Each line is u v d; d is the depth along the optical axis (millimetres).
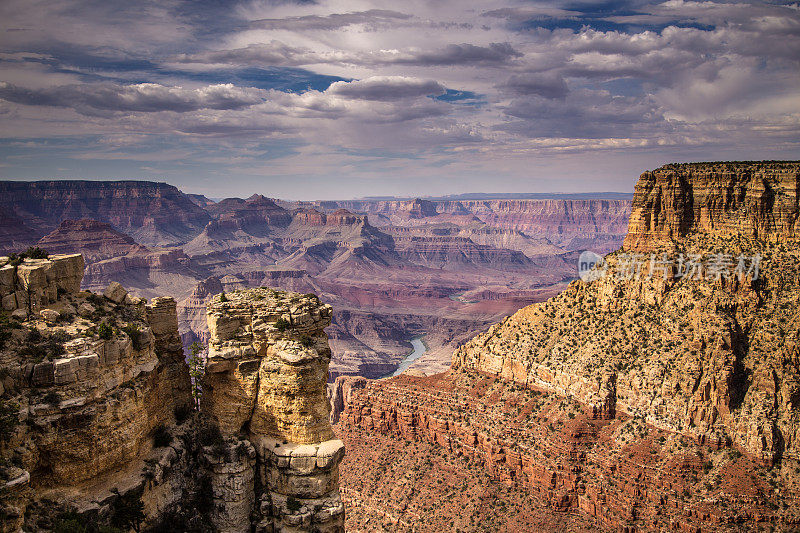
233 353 64375
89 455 52156
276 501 62906
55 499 50938
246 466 63844
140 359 59125
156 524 57406
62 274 59031
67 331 54094
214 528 62688
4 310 53812
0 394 48531
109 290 62438
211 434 65250
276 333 65375
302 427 63438
